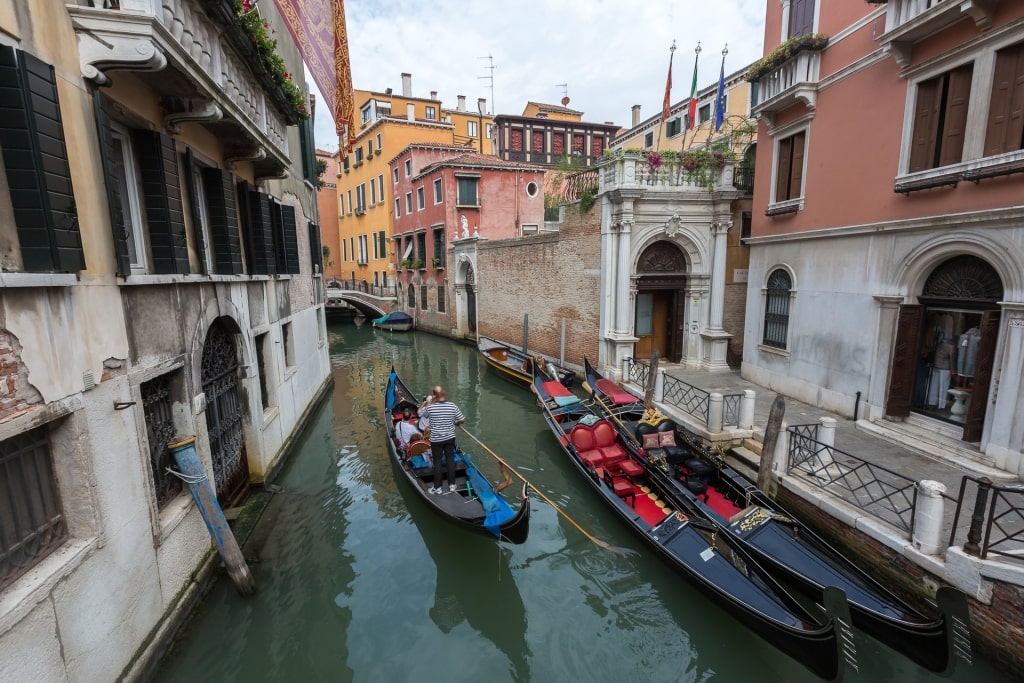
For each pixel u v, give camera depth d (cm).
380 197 3056
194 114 482
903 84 691
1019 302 561
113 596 369
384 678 449
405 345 2206
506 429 1065
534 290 1578
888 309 734
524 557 623
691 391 1022
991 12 564
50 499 333
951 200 635
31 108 292
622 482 708
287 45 1116
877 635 434
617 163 1130
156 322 449
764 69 913
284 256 891
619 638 500
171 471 462
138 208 457
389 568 599
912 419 729
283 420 881
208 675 437
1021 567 399
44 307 309
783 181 960
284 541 631
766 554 520
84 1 354
